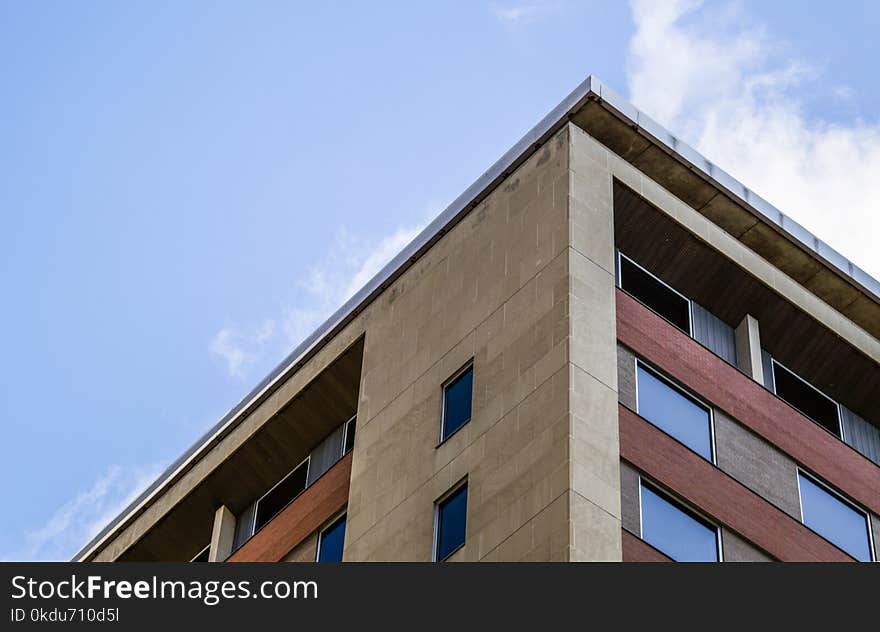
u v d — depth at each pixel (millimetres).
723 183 45656
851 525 42156
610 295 40031
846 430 46469
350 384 48281
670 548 36719
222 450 51938
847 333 46531
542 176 43156
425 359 42625
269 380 51438
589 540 34312
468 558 36062
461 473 38281
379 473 41125
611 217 42094
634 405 38938
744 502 39438
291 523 46219
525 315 39844
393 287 46875
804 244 46719
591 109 43844
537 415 37125
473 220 44906
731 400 41719
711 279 44906
